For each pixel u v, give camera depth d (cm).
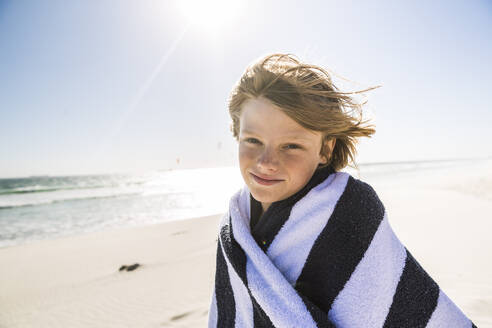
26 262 730
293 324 60
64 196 2492
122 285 543
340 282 62
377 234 64
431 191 1498
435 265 460
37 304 505
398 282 62
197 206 1681
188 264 615
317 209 66
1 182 5169
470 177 1897
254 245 72
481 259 467
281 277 65
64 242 903
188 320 393
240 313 80
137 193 2617
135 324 404
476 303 317
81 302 495
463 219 787
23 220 1438
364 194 66
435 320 61
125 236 930
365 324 60
